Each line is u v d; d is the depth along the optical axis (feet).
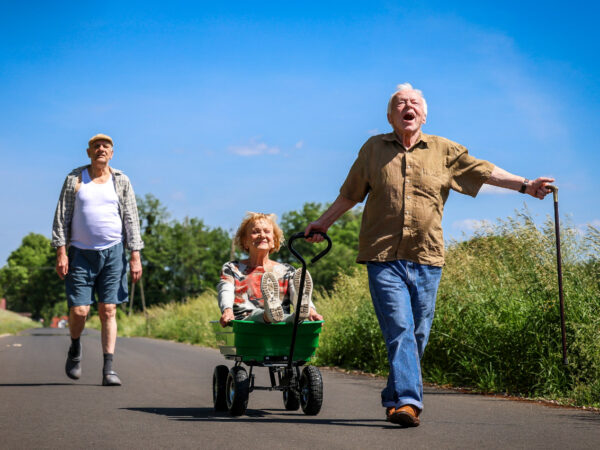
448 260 27.53
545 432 14.52
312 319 17.08
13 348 48.06
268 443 13.09
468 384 24.20
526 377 22.24
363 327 31.91
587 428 15.07
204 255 269.44
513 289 25.23
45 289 414.21
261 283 16.42
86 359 36.01
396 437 13.82
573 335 21.33
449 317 25.71
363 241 16.10
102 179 24.16
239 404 16.57
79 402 19.11
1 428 14.75
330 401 20.11
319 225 16.71
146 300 261.03
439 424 15.61
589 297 22.36
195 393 21.62
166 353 41.52
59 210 23.73
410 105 15.89
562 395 20.52
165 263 261.85
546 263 23.21
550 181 16.42
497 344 23.27
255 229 18.10
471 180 16.30
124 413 17.08
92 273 23.88
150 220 269.03
